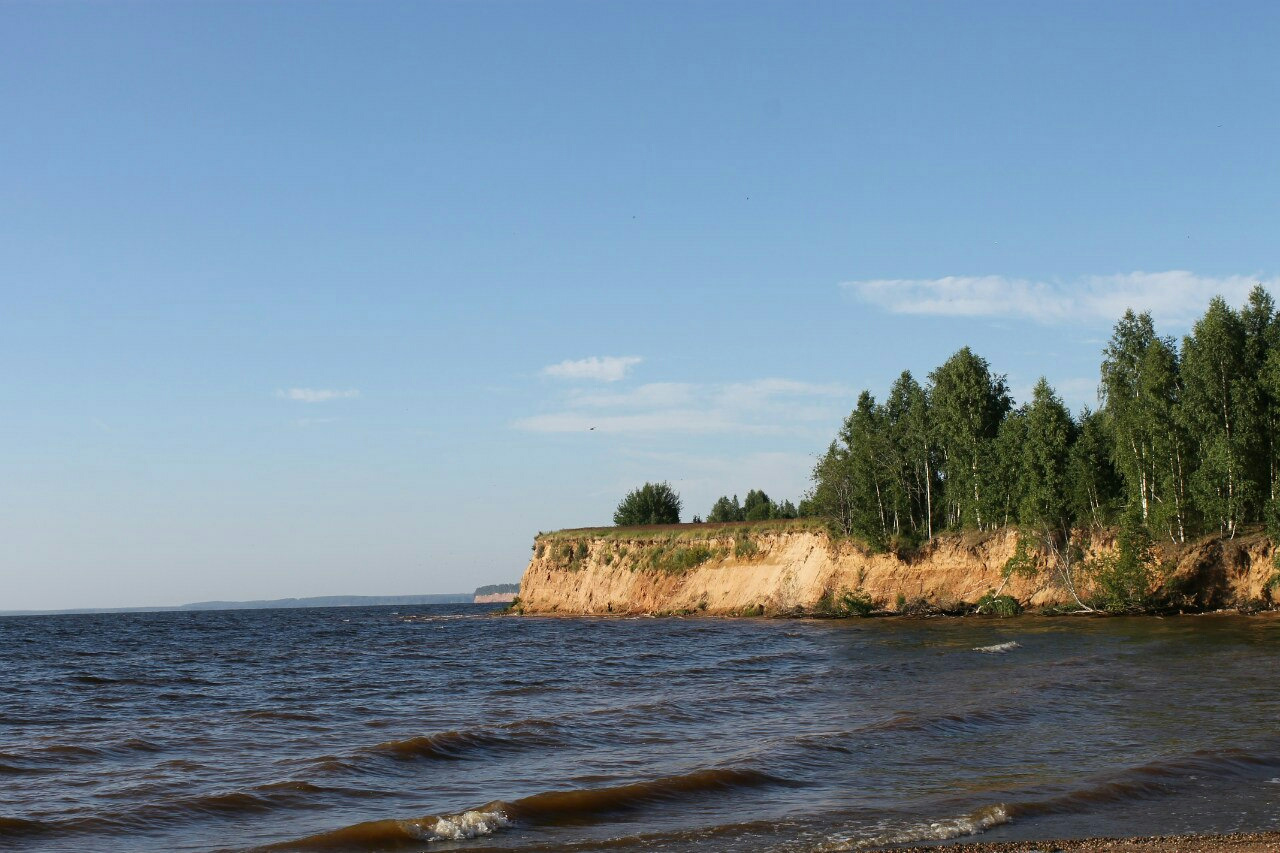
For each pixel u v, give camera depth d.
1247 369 70.69
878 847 16.06
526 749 24.91
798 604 89.38
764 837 16.73
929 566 83.31
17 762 24.12
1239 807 18.41
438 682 42.59
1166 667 37.91
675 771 21.95
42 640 96.44
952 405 86.19
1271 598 63.47
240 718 31.53
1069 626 61.44
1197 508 67.56
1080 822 17.61
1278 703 28.89
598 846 16.38
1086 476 74.06
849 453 92.94
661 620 96.12
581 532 124.69
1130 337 79.44
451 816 17.70
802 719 29.11
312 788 20.64
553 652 59.69
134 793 20.50
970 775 21.33
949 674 38.88
